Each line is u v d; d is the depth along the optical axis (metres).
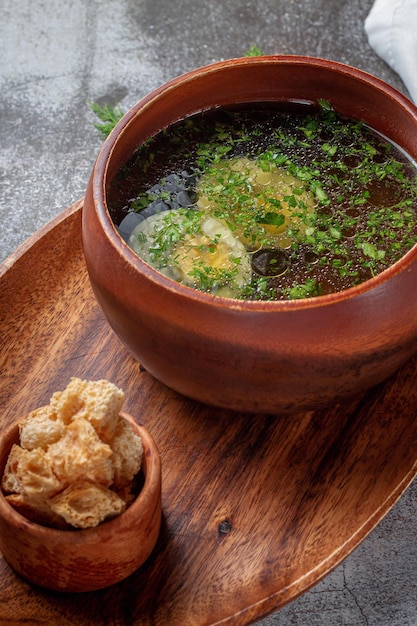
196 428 0.69
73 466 0.60
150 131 0.71
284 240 0.68
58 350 0.72
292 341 0.62
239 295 0.65
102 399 0.61
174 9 1.06
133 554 0.62
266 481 0.68
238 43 1.04
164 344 0.64
